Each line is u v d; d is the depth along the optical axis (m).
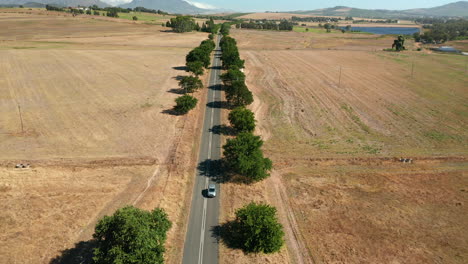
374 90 113.75
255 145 57.59
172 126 79.62
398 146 72.19
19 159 62.59
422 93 110.56
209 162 63.66
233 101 97.12
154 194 53.00
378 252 42.06
